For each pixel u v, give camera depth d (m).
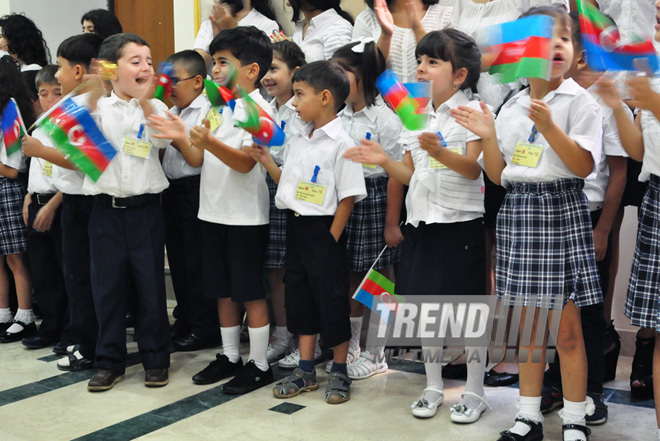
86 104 2.51
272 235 2.91
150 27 4.85
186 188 3.03
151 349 2.61
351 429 2.17
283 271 2.92
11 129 3.02
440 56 2.21
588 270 1.95
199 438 2.12
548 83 1.99
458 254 2.26
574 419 2.00
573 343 1.99
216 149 2.44
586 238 1.96
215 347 3.12
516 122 2.03
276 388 2.48
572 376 2.00
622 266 2.82
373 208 2.73
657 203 1.86
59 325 3.18
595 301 1.95
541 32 1.84
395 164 2.30
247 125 2.40
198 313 3.08
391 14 2.90
